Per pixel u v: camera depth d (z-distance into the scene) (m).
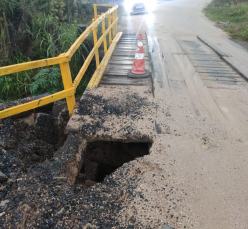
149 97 4.40
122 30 10.23
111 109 3.97
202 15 15.38
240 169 2.84
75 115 3.80
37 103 3.47
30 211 2.26
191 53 7.23
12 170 2.81
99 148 4.16
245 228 2.19
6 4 7.01
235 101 4.39
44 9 9.24
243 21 12.68
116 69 5.68
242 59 6.56
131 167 2.84
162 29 10.55
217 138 3.36
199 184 2.63
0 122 3.87
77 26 7.74
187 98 4.40
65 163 2.94
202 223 2.22
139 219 2.25
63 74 3.69
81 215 2.27
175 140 3.29
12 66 2.95
